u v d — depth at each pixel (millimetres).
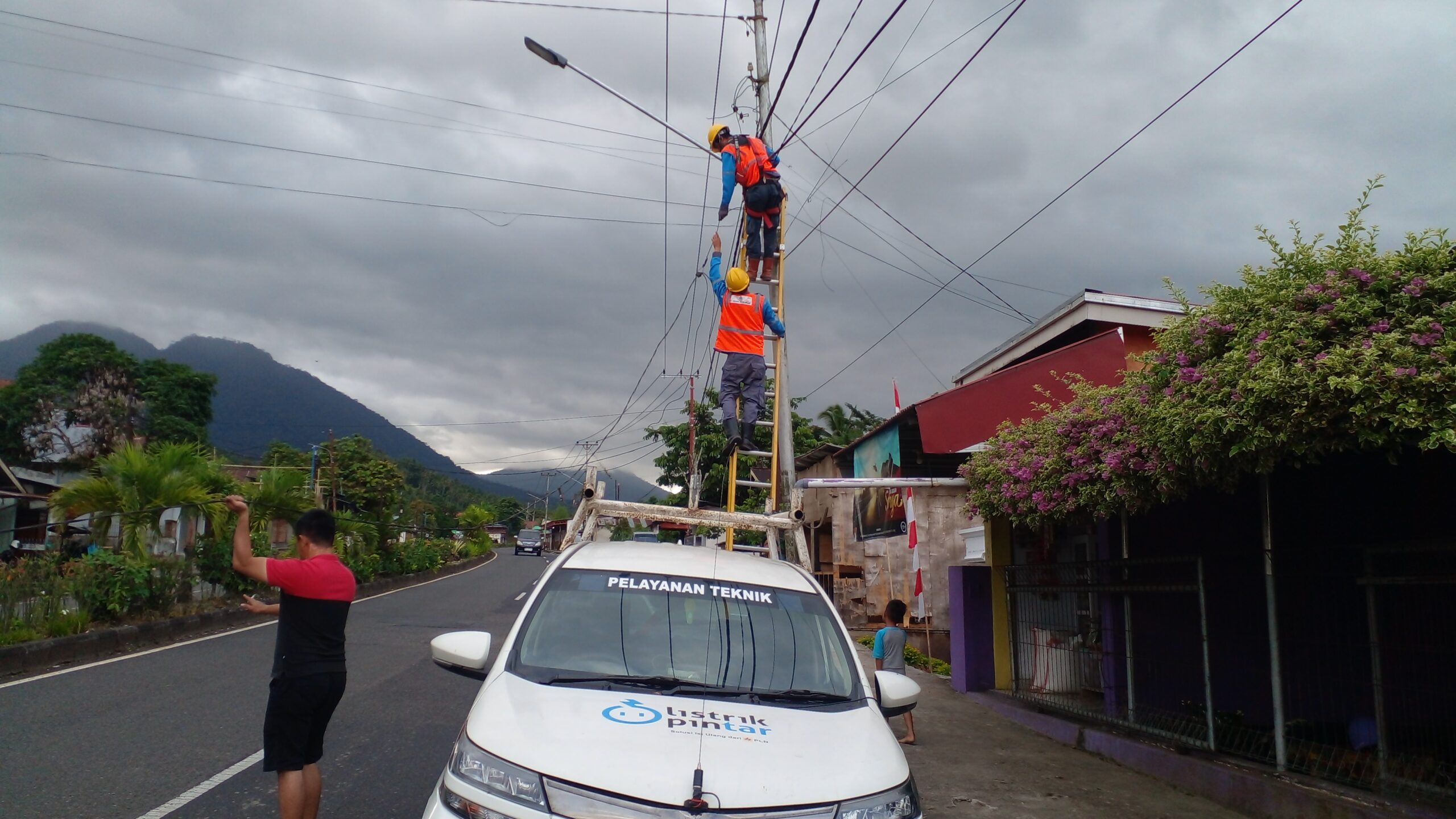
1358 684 6293
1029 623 10156
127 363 39812
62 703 8562
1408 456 6371
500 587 26922
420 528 42250
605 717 3637
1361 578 5793
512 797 3197
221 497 16297
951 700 10703
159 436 39469
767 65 12680
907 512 13508
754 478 11406
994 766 7703
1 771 6215
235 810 5551
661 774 3252
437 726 8055
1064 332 14289
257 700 8844
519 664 4133
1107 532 9203
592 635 4363
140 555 14594
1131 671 8070
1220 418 5207
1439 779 5355
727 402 8938
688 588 4738
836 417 31297
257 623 16281
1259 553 6637
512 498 114875
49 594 12211
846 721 3957
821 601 4891
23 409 37688
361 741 7465
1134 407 6418
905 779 3609
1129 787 7066
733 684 4141
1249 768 6520
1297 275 5402
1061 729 8695
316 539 5000
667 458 28891
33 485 29375
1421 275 4789
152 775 6219
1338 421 4699
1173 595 8023
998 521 11055
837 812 3281
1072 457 7309
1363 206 5312
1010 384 12508
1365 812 5379
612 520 6676
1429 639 5602
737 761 3389
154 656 11828
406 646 13141
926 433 12414
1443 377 4277
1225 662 7391
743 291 9227
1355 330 4801
